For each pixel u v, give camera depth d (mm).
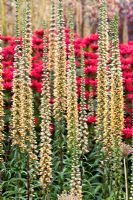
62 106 11922
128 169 12266
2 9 19672
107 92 11508
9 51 14156
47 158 10156
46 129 10117
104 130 11438
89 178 12289
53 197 11430
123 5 30219
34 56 14695
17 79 10664
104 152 11555
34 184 11859
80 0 22000
